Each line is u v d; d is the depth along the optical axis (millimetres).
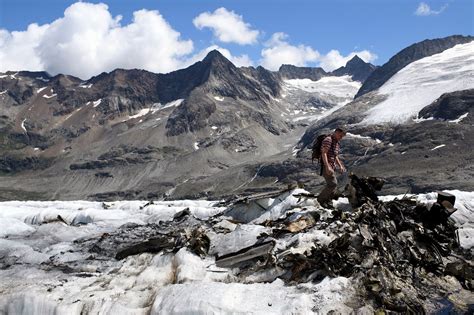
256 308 5387
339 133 8758
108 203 17094
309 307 5383
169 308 5512
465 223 9484
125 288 6512
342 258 6246
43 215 13805
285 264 6496
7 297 6195
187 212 12094
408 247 6883
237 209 10266
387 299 5648
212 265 6902
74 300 6016
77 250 9000
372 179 8602
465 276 6527
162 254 7344
